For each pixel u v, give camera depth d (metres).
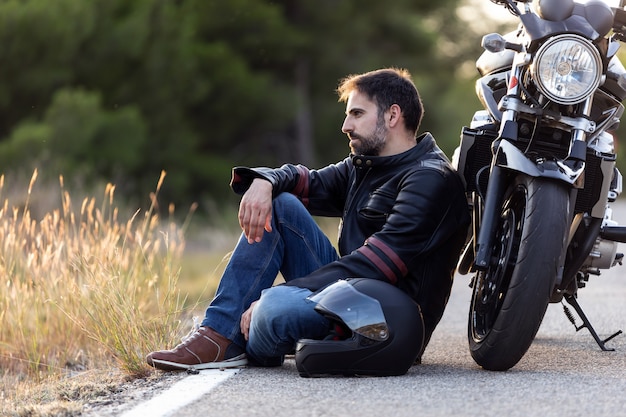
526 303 10.01
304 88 66.88
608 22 10.20
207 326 11.12
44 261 15.89
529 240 9.95
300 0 65.31
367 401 9.07
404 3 70.50
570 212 10.18
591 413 8.53
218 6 60.56
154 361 10.99
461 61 83.56
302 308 10.53
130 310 12.88
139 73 54.34
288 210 11.25
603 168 10.74
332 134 68.75
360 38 68.31
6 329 15.88
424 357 12.29
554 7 10.17
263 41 62.44
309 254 11.27
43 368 14.88
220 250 38.28
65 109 47.50
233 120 61.84
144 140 51.06
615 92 10.84
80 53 51.94
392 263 10.55
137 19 53.03
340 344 10.23
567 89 10.01
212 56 58.62
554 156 10.48
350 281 10.48
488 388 9.62
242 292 11.11
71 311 14.62
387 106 10.98
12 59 48.91
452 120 71.38
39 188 32.44
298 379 10.33
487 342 10.45
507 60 11.27
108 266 14.81
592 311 17.55
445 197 10.71
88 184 43.69
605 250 11.88
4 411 9.85
